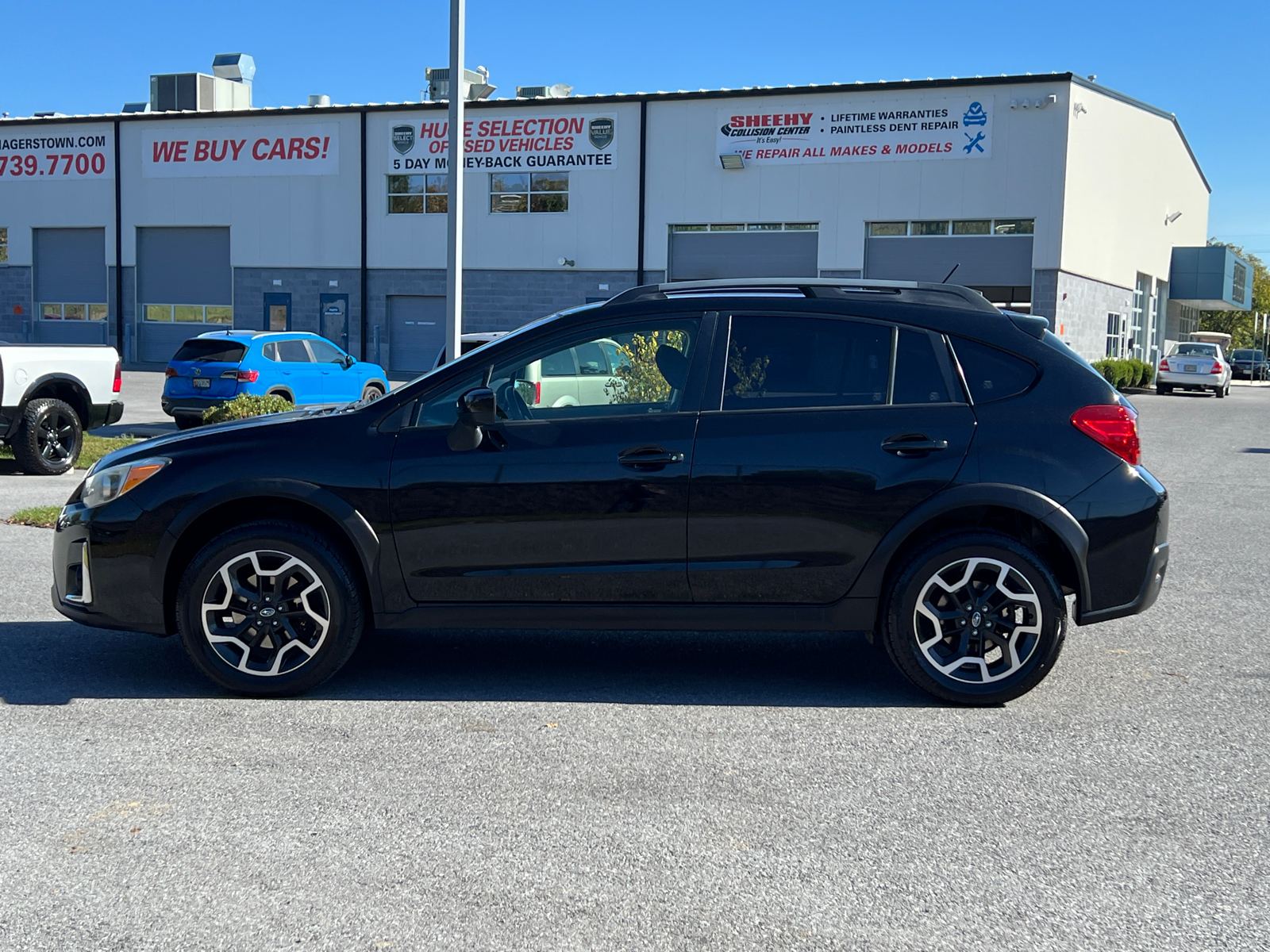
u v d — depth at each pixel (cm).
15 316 3984
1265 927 301
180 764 414
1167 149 4225
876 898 316
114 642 586
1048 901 315
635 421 486
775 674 536
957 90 3080
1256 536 956
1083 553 473
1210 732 457
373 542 484
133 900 312
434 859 338
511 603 491
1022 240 3081
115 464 504
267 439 496
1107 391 485
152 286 3856
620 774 407
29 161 3906
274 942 291
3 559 793
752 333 494
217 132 3716
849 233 3212
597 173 3403
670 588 486
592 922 302
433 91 3888
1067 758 427
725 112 3275
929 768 416
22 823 362
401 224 3588
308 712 475
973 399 482
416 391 497
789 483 477
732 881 325
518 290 3516
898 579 479
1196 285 4666
